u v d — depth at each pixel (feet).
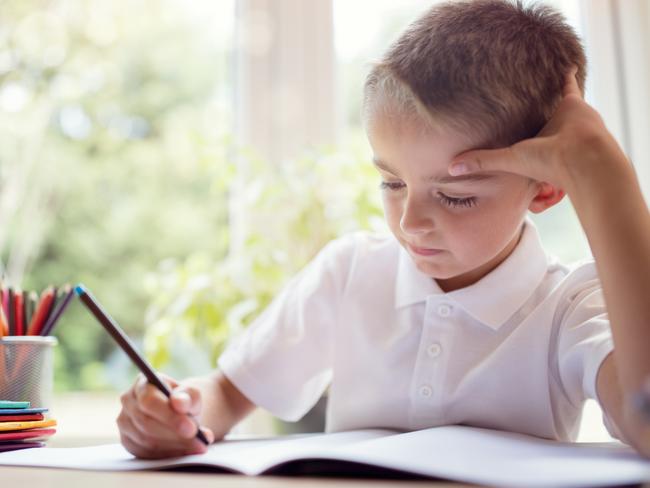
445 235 2.29
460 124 2.22
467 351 2.58
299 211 4.07
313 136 4.48
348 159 4.08
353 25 4.57
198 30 5.29
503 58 2.32
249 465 1.74
